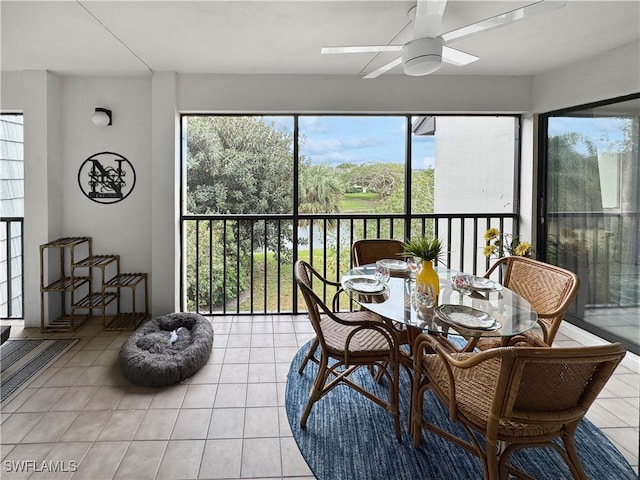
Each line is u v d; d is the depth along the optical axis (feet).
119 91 12.13
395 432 6.89
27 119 11.33
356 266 10.38
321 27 8.32
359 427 7.11
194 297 15.21
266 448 6.51
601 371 4.58
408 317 6.23
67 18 7.93
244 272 15.06
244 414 7.44
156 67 11.17
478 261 15.52
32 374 8.89
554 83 11.44
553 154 12.12
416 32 6.71
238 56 10.21
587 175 10.87
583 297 11.18
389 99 12.09
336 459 6.27
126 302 12.75
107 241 12.50
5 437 6.70
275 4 7.30
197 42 9.21
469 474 5.99
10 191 12.94
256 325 12.00
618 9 7.57
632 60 9.14
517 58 10.50
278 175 14.62
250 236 13.58
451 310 6.35
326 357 6.90
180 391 8.23
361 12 7.63
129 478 5.81
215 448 6.49
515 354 4.28
